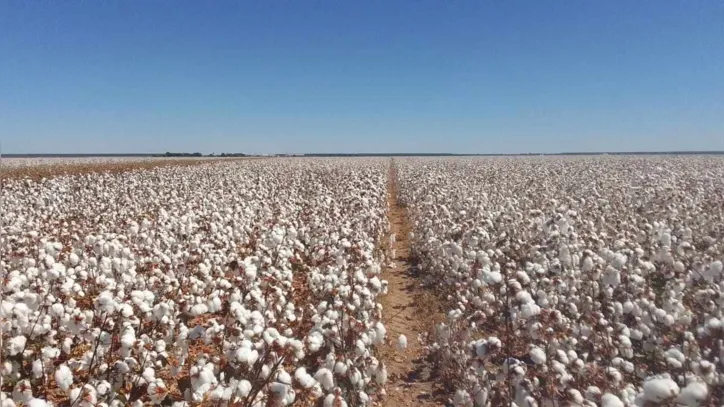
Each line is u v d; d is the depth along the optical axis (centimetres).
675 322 419
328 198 1230
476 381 353
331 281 532
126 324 376
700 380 292
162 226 823
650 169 2891
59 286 438
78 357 423
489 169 3322
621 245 638
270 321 426
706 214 976
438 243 816
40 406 241
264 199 1407
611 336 412
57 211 1202
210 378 297
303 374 295
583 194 1498
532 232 796
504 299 468
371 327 413
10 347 340
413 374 498
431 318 632
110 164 3725
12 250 595
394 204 1953
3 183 1747
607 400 245
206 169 3008
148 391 316
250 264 521
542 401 298
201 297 479
